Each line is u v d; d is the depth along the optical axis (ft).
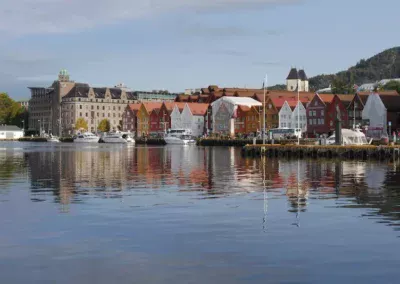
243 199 116.57
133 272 62.39
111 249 71.97
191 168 212.23
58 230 83.25
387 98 462.19
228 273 61.77
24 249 71.97
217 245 73.77
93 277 60.70
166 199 116.57
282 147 308.40
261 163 244.01
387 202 110.63
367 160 264.52
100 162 255.09
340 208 103.04
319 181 156.35
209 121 640.58
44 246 73.51
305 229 83.30
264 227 85.10
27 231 82.58
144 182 154.10
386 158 268.41
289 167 216.54
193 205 107.65
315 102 511.81
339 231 81.66
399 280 58.95
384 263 64.85
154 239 77.30
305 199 116.06
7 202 111.65
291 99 585.63
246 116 589.32
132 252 70.54
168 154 345.31
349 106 480.64
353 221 89.40
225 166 224.12
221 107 615.98
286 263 65.21
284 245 73.41
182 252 70.38
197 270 62.95
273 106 564.71
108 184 148.25
